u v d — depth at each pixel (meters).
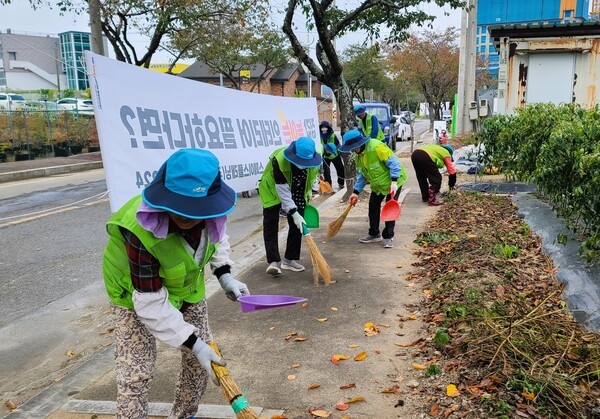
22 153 18.72
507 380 3.01
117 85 3.96
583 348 3.30
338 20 10.16
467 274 4.83
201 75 44.38
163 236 2.12
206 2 15.55
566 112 7.59
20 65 73.50
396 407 2.94
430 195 8.88
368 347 3.70
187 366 2.62
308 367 3.45
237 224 8.78
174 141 4.68
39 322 4.82
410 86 41.00
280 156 5.07
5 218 9.19
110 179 3.74
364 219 8.14
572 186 5.17
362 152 6.19
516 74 12.05
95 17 11.75
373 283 5.05
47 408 3.13
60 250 7.14
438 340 3.56
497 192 9.59
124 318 2.37
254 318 4.31
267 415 2.92
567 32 11.50
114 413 3.03
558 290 4.41
